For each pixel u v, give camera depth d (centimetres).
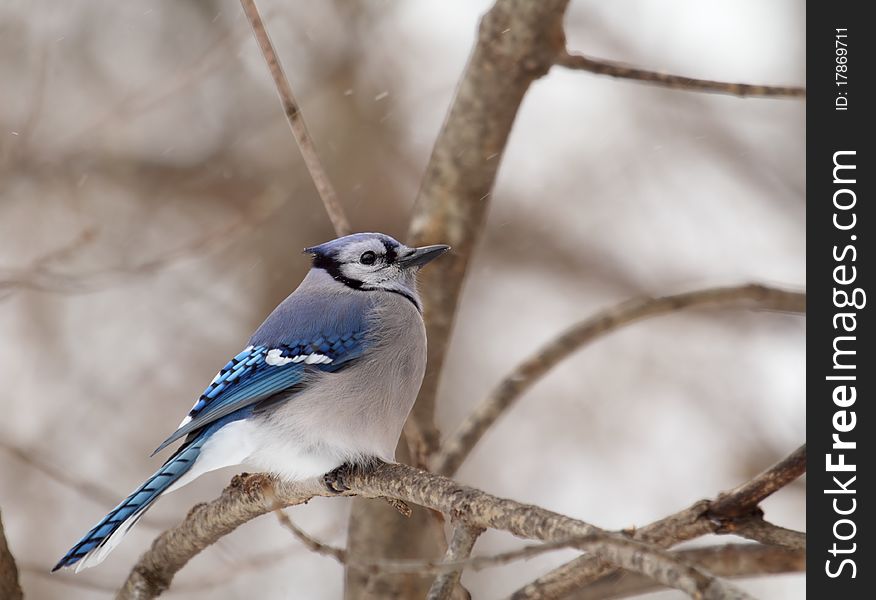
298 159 1458
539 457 1412
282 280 1455
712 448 1380
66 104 1403
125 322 1448
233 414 757
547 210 1513
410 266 813
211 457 745
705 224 1477
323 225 1455
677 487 1352
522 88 800
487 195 825
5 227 1375
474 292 1515
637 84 1468
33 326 1418
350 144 1451
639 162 1496
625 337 1472
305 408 747
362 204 1444
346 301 794
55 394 1391
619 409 1428
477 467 1405
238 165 1467
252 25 738
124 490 1345
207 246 1164
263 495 662
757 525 609
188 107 1477
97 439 1373
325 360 760
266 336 782
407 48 1482
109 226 1418
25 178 1310
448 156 819
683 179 1491
